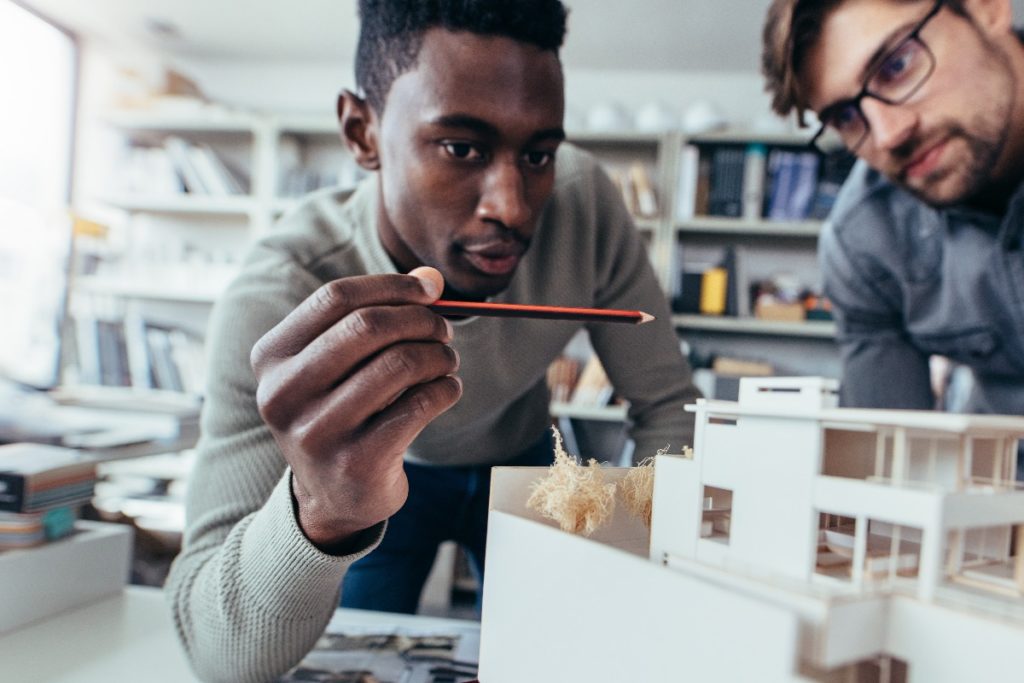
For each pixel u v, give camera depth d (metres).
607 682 0.35
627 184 2.22
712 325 2.16
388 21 0.56
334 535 0.44
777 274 2.32
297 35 2.46
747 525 0.37
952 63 0.85
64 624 0.63
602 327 0.89
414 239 0.60
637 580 0.34
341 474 0.38
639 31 2.22
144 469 2.31
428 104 0.53
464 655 0.58
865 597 0.30
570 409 2.16
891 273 1.13
